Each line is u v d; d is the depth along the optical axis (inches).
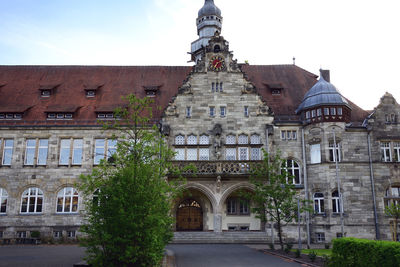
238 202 1331.2
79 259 778.8
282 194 999.0
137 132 766.5
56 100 1428.4
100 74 1584.6
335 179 1243.2
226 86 1363.2
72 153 1311.5
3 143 1316.4
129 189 631.2
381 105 1315.2
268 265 727.1
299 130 1326.3
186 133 1321.4
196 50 1818.4
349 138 1284.4
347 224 1216.8
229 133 1321.4
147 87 1470.2
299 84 1531.7
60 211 1272.1
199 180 1257.4
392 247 529.7
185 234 1227.9
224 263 751.1
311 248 1102.4
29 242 1205.7
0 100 1421.0
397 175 1258.6
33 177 1286.9
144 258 617.9
